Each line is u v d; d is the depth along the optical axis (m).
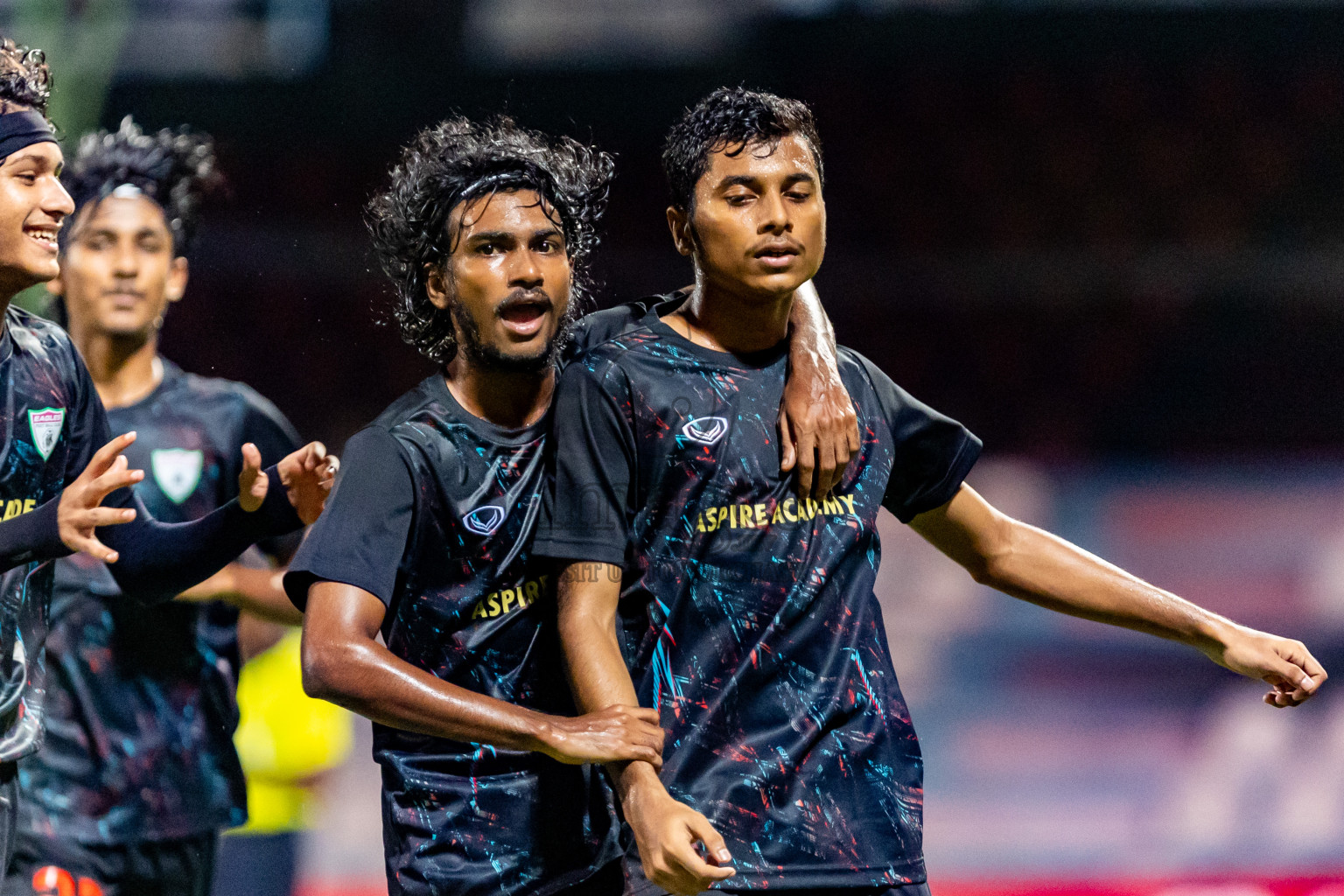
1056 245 42.16
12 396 9.59
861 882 8.73
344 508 8.87
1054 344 41.16
